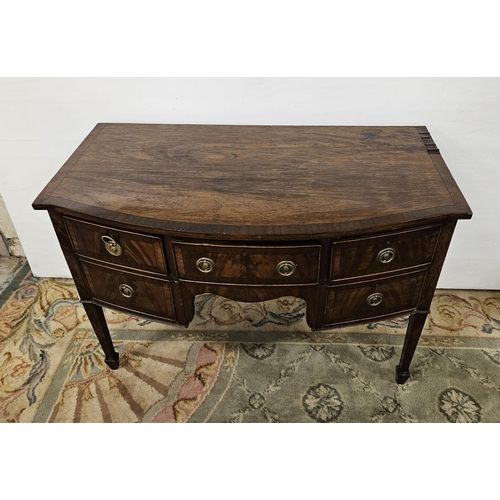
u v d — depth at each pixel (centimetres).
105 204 102
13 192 159
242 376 143
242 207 100
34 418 132
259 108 137
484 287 173
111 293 118
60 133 146
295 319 163
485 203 150
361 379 142
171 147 124
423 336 155
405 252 102
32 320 164
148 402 136
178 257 102
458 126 136
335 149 122
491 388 138
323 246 98
